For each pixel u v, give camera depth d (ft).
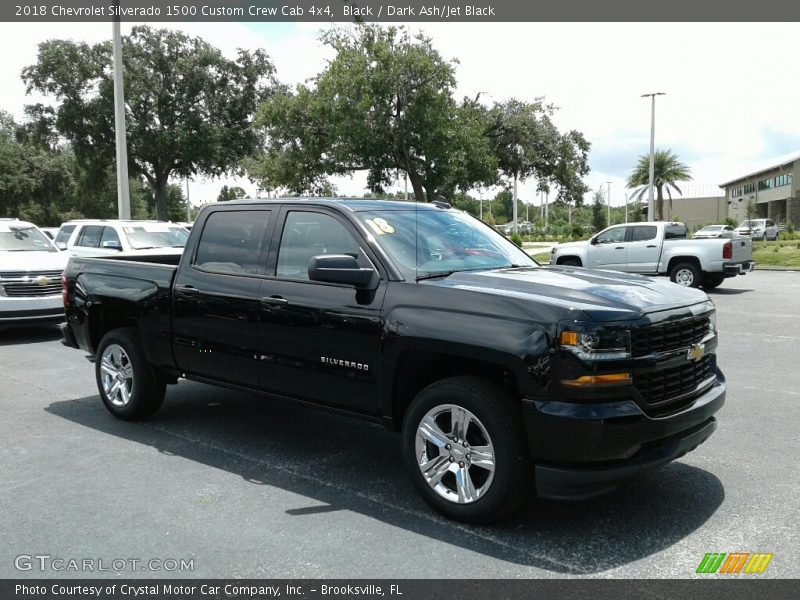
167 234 47.57
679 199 330.54
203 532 12.77
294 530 12.82
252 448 17.71
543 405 11.77
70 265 21.89
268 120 94.22
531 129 106.11
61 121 127.13
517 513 13.44
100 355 20.47
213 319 17.13
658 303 12.87
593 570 11.20
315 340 15.01
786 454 16.72
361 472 15.96
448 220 17.08
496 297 12.63
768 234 179.52
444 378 13.41
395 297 13.82
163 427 19.58
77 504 14.10
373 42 85.56
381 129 86.48
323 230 15.61
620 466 11.82
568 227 257.34
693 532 12.55
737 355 28.84
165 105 130.41
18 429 19.44
